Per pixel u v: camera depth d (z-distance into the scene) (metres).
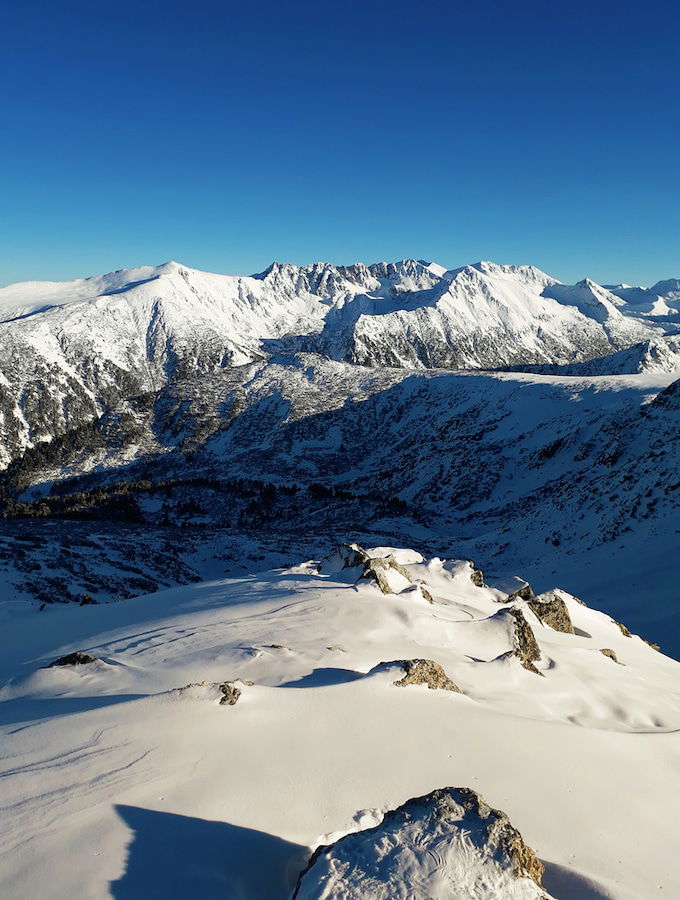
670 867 7.55
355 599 17.75
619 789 9.20
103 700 9.91
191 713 8.48
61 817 6.30
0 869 5.55
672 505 48.53
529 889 5.60
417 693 10.52
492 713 10.57
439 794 6.66
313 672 11.70
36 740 7.95
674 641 29.45
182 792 6.95
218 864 5.99
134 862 5.78
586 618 23.94
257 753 7.98
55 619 21.28
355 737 8.83
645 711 14.34
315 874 5.58
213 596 21.02
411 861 5.65
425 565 24.69
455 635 16.23
